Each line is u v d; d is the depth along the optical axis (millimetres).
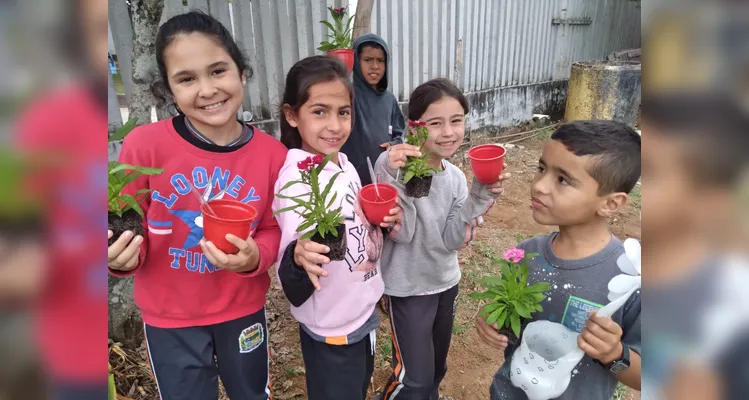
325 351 1983
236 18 4797
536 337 1628
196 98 1691
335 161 2070
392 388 2350
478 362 3227
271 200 1971
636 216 5391
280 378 2918
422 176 2137
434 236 2227
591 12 10414
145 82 2859
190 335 1840
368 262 1987
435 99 2225
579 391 1631
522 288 1606
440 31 7172
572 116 8922
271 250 1873
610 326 1366
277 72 5258
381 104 3623
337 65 1961
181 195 1773
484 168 1992
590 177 1500
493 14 8086
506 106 8906
